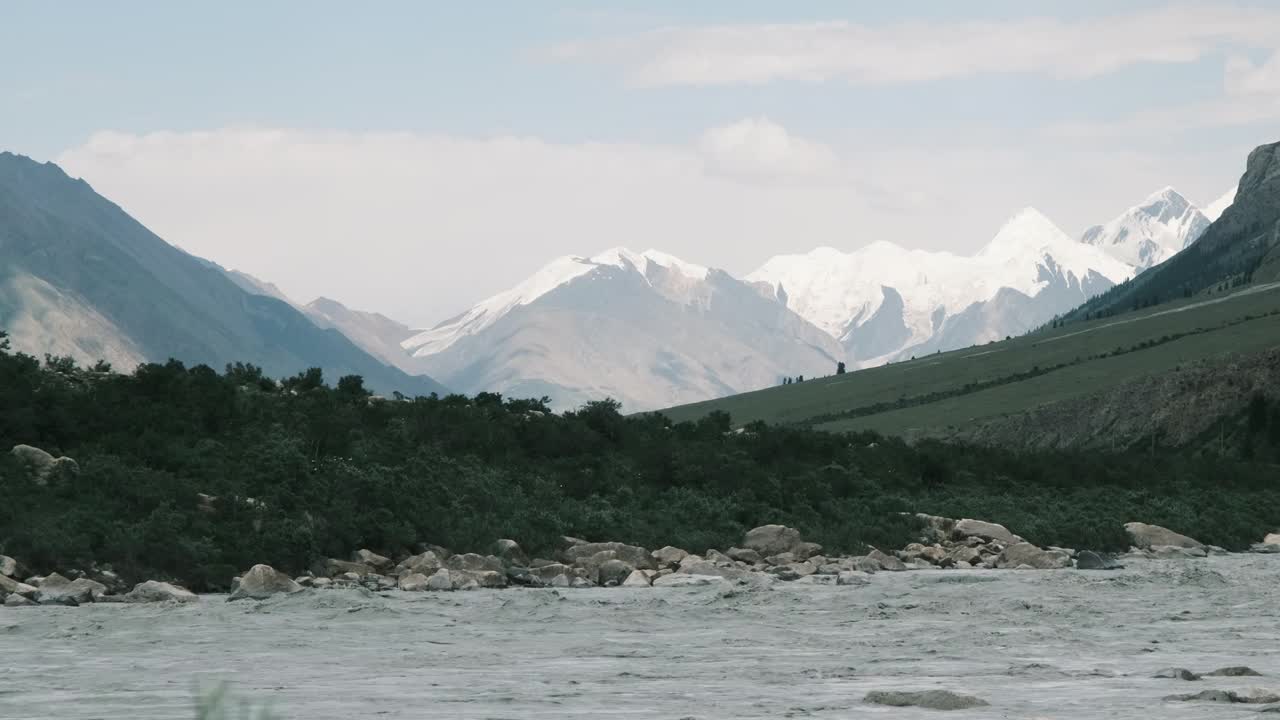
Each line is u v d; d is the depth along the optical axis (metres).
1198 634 32.34
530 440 79.75
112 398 65.69
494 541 55.59
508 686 23.41
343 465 59.06
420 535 54.84
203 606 38.56
